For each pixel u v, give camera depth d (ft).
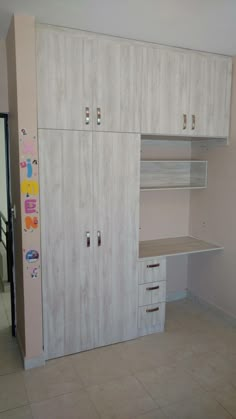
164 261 10.50
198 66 10.23
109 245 9.58
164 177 12.15
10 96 9.12
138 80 9.37
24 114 8.01
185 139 11.83
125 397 7.80
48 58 8.21
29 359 8.83
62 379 8.43
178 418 7.17
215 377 8.55
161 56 9.61
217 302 11.98
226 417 7.20
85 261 9.31
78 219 9.07
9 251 10.16
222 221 11.51
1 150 12.69
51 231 8.78
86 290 9.44
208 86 10.50
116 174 9.41
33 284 8.64
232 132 10.94
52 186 8.64
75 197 8.95
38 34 8.06
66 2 7.00
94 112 8.89
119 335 10.11
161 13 7.54
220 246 11.65
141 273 10.18
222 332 10.82
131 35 8.87
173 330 10.92
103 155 9.16
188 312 12.25
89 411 7.36
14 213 9.61
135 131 9.53
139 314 10.33
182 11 7.43
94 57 8.71
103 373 8.68
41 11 7.47
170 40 9.26
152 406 7.52
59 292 9.09
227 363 9.16
